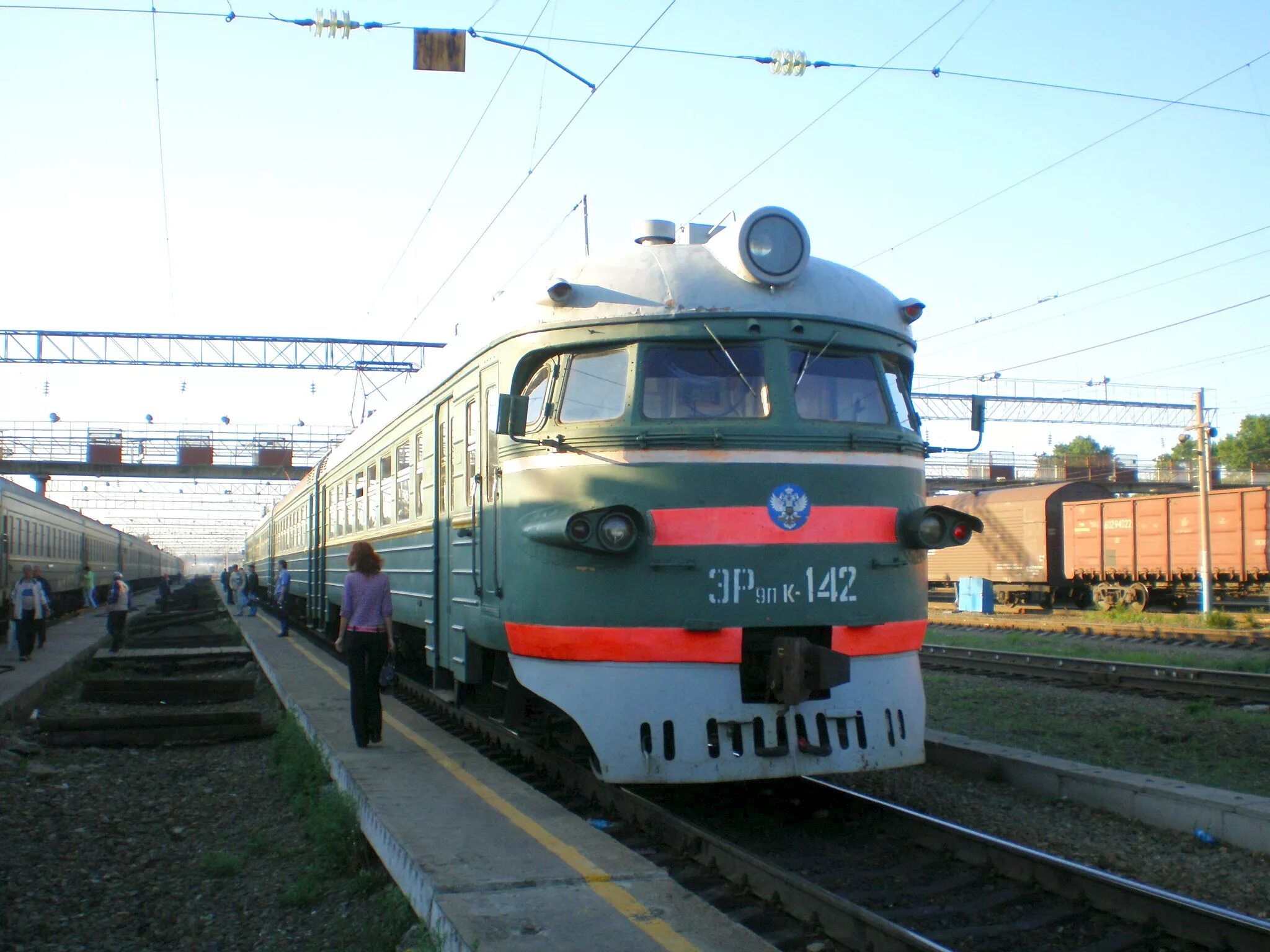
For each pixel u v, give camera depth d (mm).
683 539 6234
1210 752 8398
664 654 6168
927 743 8250
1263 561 24688
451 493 8727
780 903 4938
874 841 6141
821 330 6703
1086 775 6797
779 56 9695
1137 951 4508
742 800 7078
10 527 24391
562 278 6754
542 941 4059
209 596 49156
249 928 5441
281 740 9422
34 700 12836
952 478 42750
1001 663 14125
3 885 6031
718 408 6477
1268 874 5395
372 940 4824
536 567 6621
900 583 6680
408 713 9969
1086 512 29156
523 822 5746
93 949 5195
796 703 5984
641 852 5852
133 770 9258
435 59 9445
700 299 6547
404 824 5695
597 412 6570
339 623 16672
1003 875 5410
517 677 6902
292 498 24438
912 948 4148
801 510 6367
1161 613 26812
